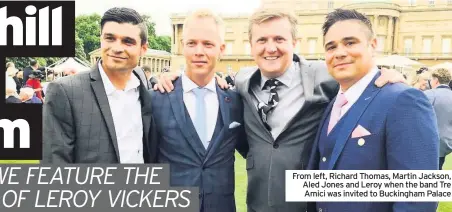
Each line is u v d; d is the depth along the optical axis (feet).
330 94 8.87
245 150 9.86
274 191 8.54
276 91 8.94
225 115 8.95
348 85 7.73
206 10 8.83
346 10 7.67
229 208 8.99
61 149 7.95
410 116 6.79
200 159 8.68
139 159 8.66
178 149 8.66
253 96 9.21
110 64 8.12
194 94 9.02
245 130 9.21
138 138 8.63
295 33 8.87
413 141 6.69
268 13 8.55
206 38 8.48
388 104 7.05
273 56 8.59
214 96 9.10
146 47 8.62
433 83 15.69
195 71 8.64
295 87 8.91
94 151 8.07
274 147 8.71
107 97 8.33
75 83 8.21
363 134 7.22
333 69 7.59
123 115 8.49
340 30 7.43
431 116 6.88
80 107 8.07
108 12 8.16
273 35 8.51
